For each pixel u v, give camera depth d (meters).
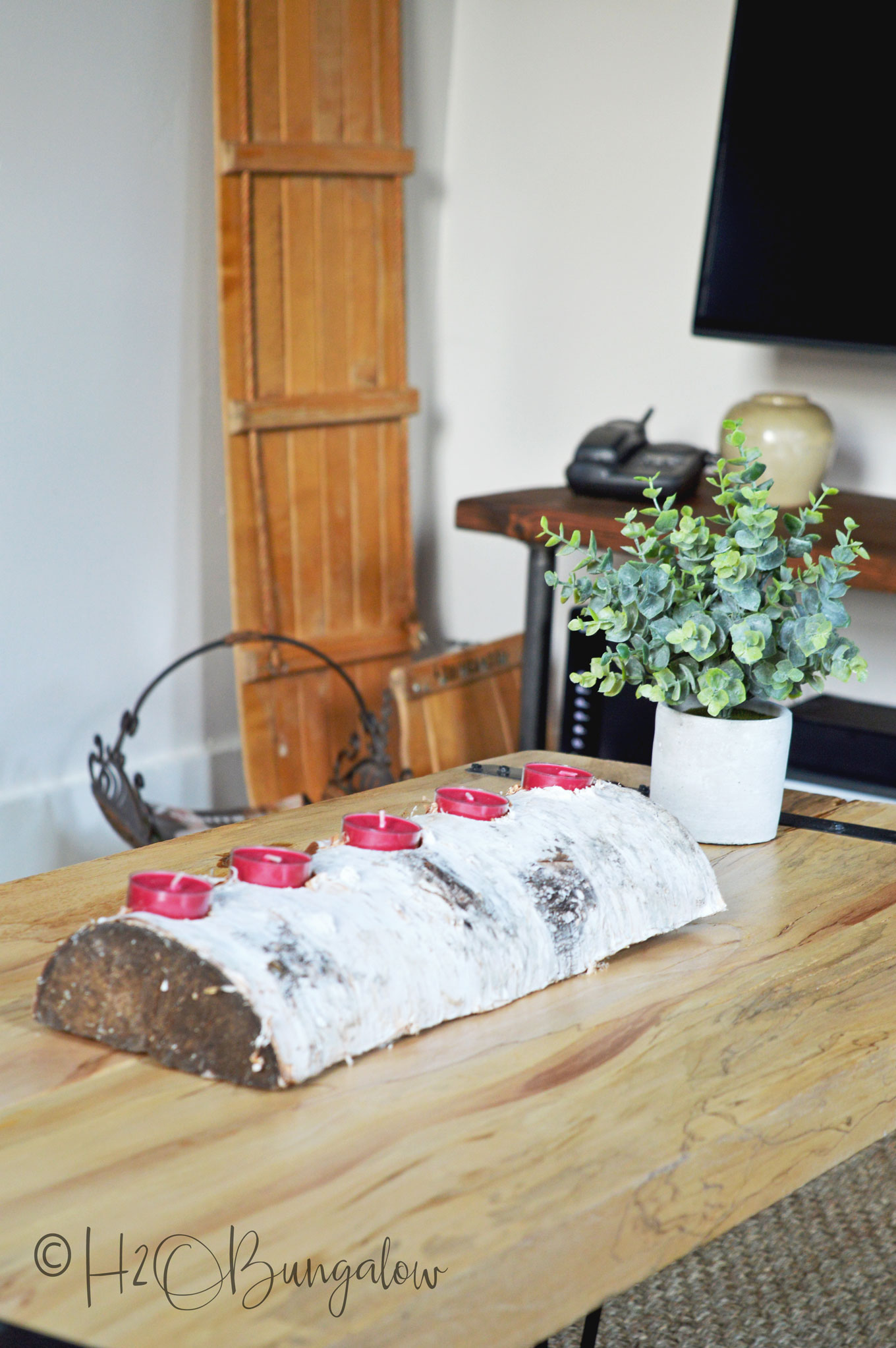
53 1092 0.94
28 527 2.62
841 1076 1.02
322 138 2.87
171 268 2.78
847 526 1.41
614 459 2.71
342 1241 0.78
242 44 2.67
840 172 2.55
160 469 2.84
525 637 2.74
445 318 3.46
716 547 1.41
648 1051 1.04
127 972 0.98
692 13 2.94
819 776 2.52
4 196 2.46
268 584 2.88
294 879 1.07
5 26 2.40
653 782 1.56
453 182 3.38
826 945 1.27
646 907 1.22
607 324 3.20
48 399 2.60
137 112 2.65
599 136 3.13
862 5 2.47
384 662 3.16
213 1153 0.87
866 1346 1.67
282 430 2.88
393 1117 0.92
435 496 3.56
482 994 1.08
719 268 2.74
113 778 2.52
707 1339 1.68
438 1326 0.74
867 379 2.81
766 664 1.45
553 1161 0.87
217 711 3.06
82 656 2.76
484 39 3.26
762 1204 0.94
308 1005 0.96
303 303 2.89
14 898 1.26
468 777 1.71
